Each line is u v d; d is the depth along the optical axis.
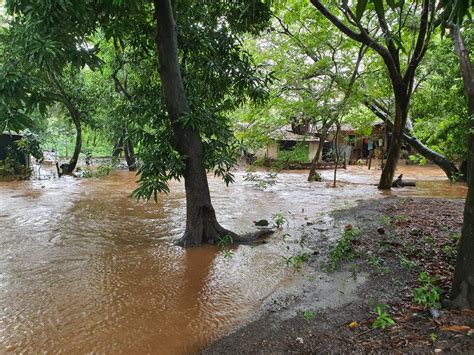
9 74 4.21
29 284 5.00
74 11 4.56
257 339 3.59
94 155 30.56
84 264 5.79
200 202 6.79
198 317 4.11
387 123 15.71
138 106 6.83
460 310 3.55
